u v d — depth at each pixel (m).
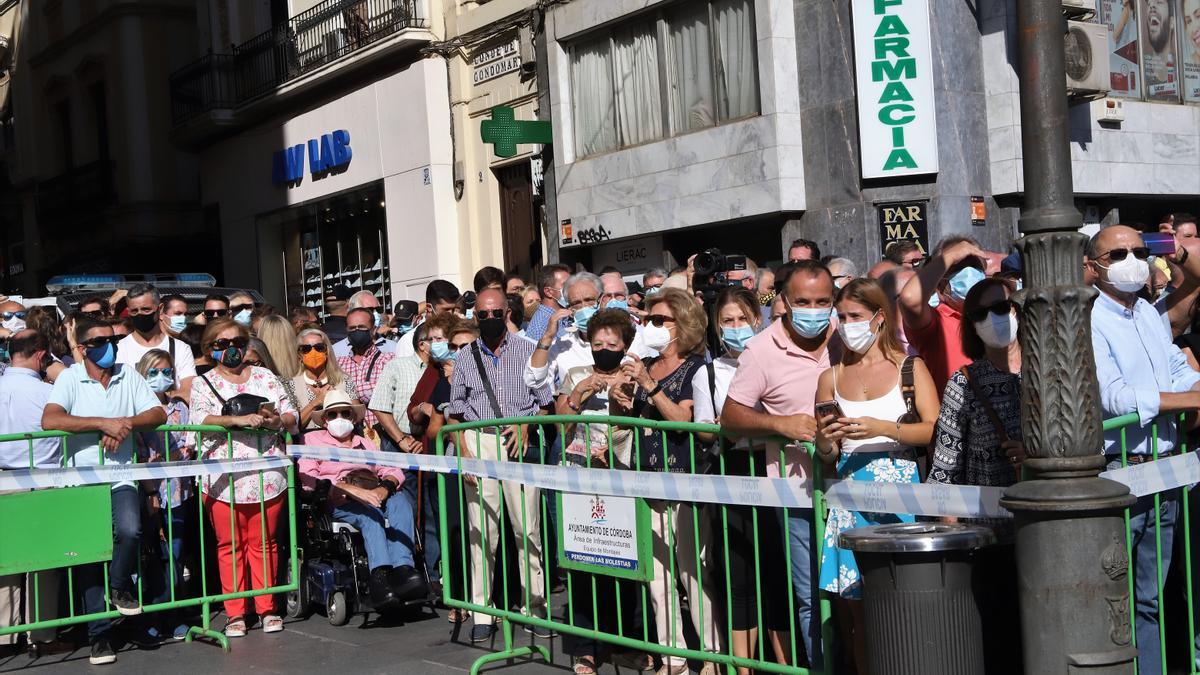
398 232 20.06
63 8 29.38
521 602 7.42
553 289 9.96
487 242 18.89
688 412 6.23
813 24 14.34
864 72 13.86
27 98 31.88
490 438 7.43
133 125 26.73
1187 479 5.12
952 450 5.04
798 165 14.60
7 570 7.20
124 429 7.52
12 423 7.88
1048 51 4.42
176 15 27.17
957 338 5.76
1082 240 4.43
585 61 17.03
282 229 23.83
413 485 8.40
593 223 16.94
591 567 6.36
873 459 5.27
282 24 22.28
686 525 6.15
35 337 8.04
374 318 9.92
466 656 7.15
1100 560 4.36
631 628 6.68
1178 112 15.94
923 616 4.56
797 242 9.38
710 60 15.41
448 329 8.00
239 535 8.04
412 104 19.48
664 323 6.43
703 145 15.35
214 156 25.34
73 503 7.40
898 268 7.20
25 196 32.41
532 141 17.16
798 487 5.39
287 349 8.81
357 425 8.58
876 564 4.66
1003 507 4.51
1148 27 15.80
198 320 10.71
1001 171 14.10
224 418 7.88
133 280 15.32
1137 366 5.35
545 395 7.61
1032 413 4.44
